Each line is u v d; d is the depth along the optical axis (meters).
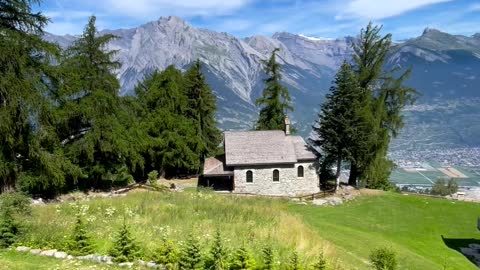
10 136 27.38
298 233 22.81
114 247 16.61
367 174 48.03
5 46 25.64
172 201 30.95
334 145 45.91
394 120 48.59
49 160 30.25
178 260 15.93
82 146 35.16
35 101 27.67
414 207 42.44
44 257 16.48
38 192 34.44
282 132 48.91
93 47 36.69
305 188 46.88
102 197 34.06
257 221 25.17
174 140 50.69
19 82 26.62
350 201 43.72
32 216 20.69
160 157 52.28
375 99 47.91
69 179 38.06
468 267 28.42
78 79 34.94
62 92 32.53
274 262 16.36
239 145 47.41
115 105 37.88
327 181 50.91
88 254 16.75
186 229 20.70
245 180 46.34
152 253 16.50
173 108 52.50
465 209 42.41
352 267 19.81
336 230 30.61
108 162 39.25
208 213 26.64
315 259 17.91
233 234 20.72
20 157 30.88
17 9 26.44
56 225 19.44
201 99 55.16
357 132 44.72
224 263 15.70
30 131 29.00
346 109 44.75
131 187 40.56
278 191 46.53
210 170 46.88
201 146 53.28
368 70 47.62
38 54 29.23
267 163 45.97
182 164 52.59
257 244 19.17
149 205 27.59
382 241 29.84
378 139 47.09
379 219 38.31
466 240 34.56
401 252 27.91
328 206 41.62
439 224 37.97
